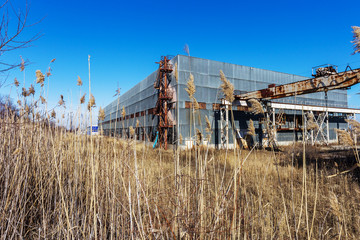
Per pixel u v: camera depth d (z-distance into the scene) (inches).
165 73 897.5
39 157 130.5
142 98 1171.3
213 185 121.6
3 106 129.6
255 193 179.0
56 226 103.7
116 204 108.1
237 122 906.7
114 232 101.7
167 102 903.7
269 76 1106.7
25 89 141.2
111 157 126.0
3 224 99.0
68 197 118.7
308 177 279.1
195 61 880.9
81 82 133.8
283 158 353.4
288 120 999.0
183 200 95.3
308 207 181.6
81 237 99.4
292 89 615.5
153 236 86.4
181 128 754.8
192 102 113.6
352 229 137.1
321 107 1008.2
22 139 130.7
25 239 102.7
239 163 91.0
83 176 135.8
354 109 1163.3
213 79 911.7
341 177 267.7
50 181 126.6
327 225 145.4
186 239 86.0
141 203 104.4
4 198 102.7
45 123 153.9
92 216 109.0
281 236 113.3
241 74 1008.9
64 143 150.7
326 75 519.8
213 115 869.2
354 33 69.2
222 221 93.4
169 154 271.6
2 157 120.6
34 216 113.3
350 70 461.4
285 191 223.6
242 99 798.5
